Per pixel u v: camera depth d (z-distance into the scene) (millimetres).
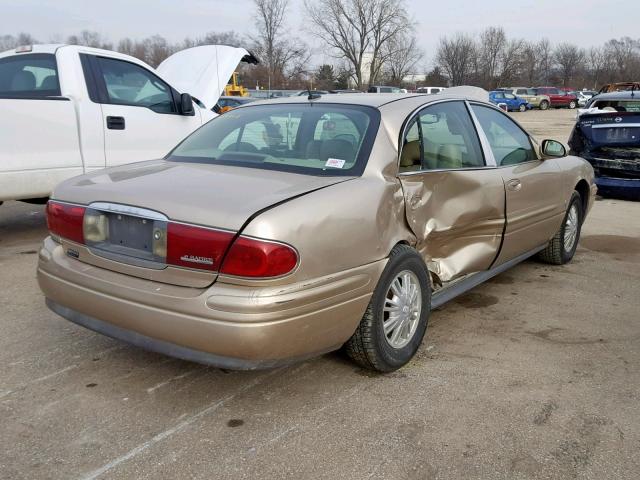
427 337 3977
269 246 2582
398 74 65375
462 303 4660
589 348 3838
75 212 3100
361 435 2822
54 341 3785
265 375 3385
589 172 5898
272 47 51875
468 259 4031
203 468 2564
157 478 2494
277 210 2674
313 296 2732
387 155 3324
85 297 3014
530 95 51625
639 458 2674
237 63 8289
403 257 3291
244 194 2818
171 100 6961
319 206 2807
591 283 5195
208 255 2637
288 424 2908
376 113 3521
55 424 2867
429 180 3578
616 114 9109
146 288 2805
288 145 3518
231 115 4090
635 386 3332
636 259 6012
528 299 4762
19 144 5559
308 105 3812
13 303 4434
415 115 3670
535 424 2930
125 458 2621
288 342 2703
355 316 3027
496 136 4512
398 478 2520
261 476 2518
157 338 2799
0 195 5492
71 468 2547
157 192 2914
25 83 6195
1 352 3617
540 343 3904
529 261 5852
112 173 3438
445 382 3340
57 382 3268
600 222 7816
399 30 63188
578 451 2717
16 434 2779
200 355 2709
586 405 3115
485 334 4043
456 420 2957
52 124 5777
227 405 3068
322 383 3311
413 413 3016
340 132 3459
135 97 6602
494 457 2666
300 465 2594
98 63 6305
